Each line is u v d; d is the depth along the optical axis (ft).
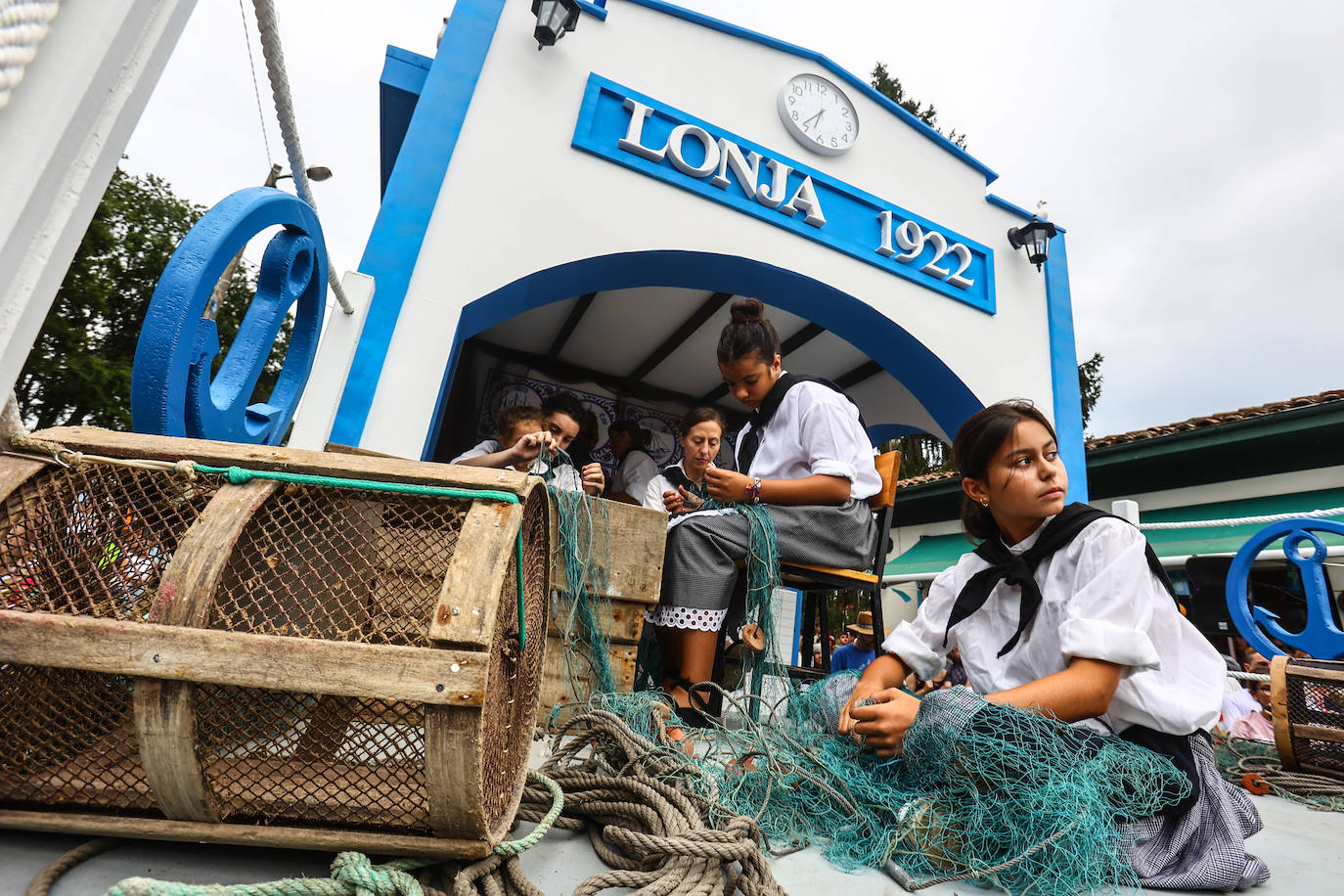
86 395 52.08
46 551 3.54
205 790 3.19
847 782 4.85
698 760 5.43
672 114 15.44
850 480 8.68
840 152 17.16
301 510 3.73
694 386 24.16
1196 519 29.86
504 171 13.70
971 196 19.16
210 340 6.20
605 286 15.28
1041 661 5.30
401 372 11.98
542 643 4.99
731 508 8.75
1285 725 8.82
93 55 3.34
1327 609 11.20
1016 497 5.56
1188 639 5.30
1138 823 4.50
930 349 17.42
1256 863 4.45
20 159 3.11
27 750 3.39
